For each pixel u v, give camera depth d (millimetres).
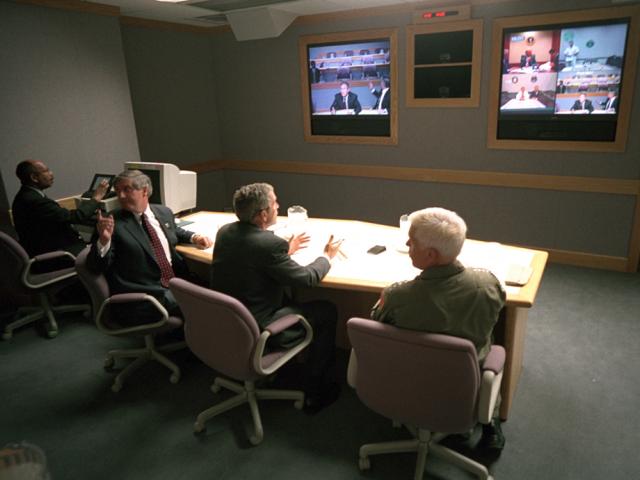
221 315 1885
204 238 2824
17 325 3201
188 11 4320
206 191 5723
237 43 5258
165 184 3268
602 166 3857
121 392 2580
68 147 3902
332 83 4824
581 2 3594
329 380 2539
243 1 3953
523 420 2252
